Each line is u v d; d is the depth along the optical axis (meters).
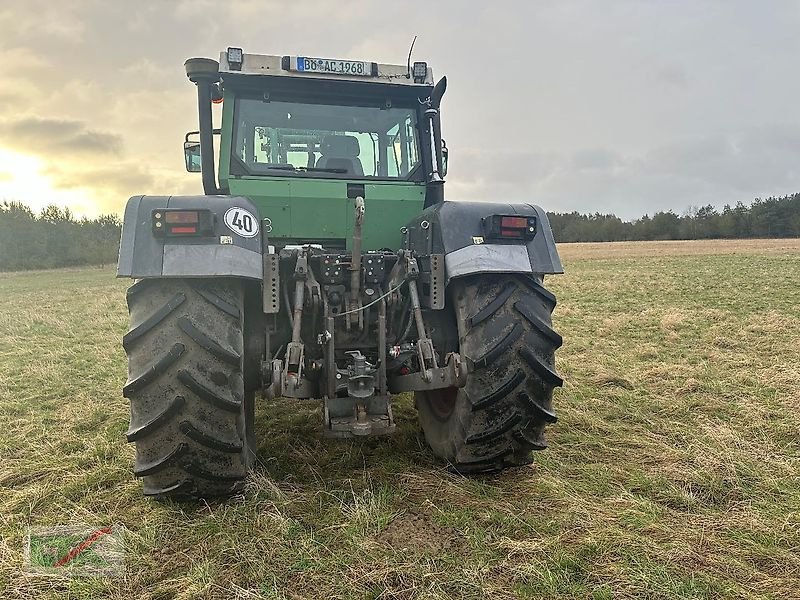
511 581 2.28
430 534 2.63
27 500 3.06
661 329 8.88
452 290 3.20
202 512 2.77
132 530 2.68
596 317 10.50
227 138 3.82
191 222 2.61
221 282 2.72
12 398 5.41
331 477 3.30
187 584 2.25
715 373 5.83
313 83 3.90
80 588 2.24
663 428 4.21
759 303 12.03
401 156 4.09
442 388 3.30
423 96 4.09
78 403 5.10
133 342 2.58
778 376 5.51
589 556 2.43
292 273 3.26
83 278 31.72
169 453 2.59
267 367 2.91
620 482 3.23
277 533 2.59
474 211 3.18
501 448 3.09
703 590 2.21
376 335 3.30
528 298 3.07
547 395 3.06
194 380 2.55
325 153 3.99
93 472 3.39
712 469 3.31
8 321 11.80
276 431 4.18
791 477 3.25
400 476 3.23
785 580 2.29
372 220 3.80
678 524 2.74
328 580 2.28
